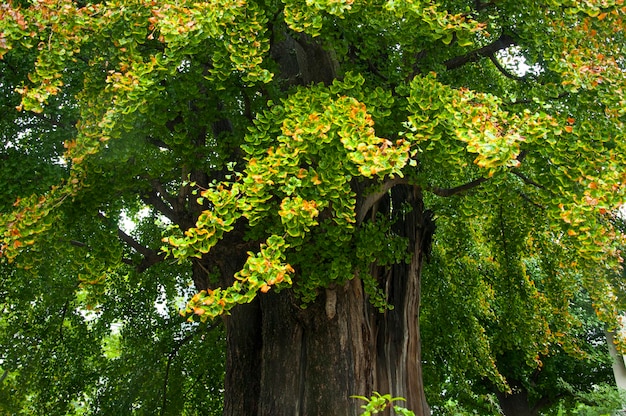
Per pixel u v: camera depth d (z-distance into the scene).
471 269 10.83
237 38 4.48
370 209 6.95
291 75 7.83
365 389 6.18
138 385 10.00
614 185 4.21
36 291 9.16
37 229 4.57
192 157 5.78
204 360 10.38
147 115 5.09
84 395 10.39
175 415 10.02
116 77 4.35
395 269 7.42
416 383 7.05
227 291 3.65
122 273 10.53
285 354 6.31
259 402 6.32
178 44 4.22
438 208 8.24
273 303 6.64
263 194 3.93
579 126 4.86
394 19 5.18
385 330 6.96
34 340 9.78
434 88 4.37
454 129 4.19
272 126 4.69
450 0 5.73
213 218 3.80
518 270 9.66
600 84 4.77
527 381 14.65
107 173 5.70
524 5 5.46
